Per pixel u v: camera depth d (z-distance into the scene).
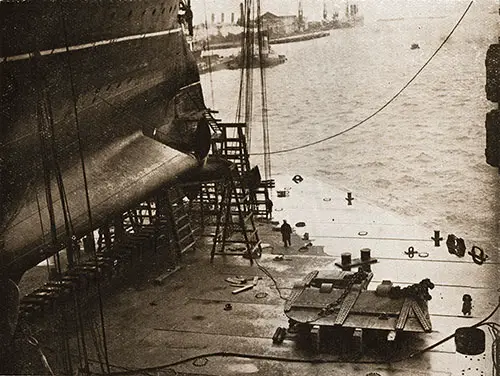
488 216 21.06
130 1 13.34
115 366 12.27
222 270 16.75
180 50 18.23
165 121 18.86
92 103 13.86
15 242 11.69
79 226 13.34
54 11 10.88
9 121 11.07
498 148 11.34
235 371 12.05
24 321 12.55
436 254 17.12
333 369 11.87
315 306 13.05
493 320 13.29
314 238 18.91
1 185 11.50
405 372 11.62
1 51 10.26
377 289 13.41
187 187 19.55
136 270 16.92
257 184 19.98
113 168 15.30
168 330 13.70
